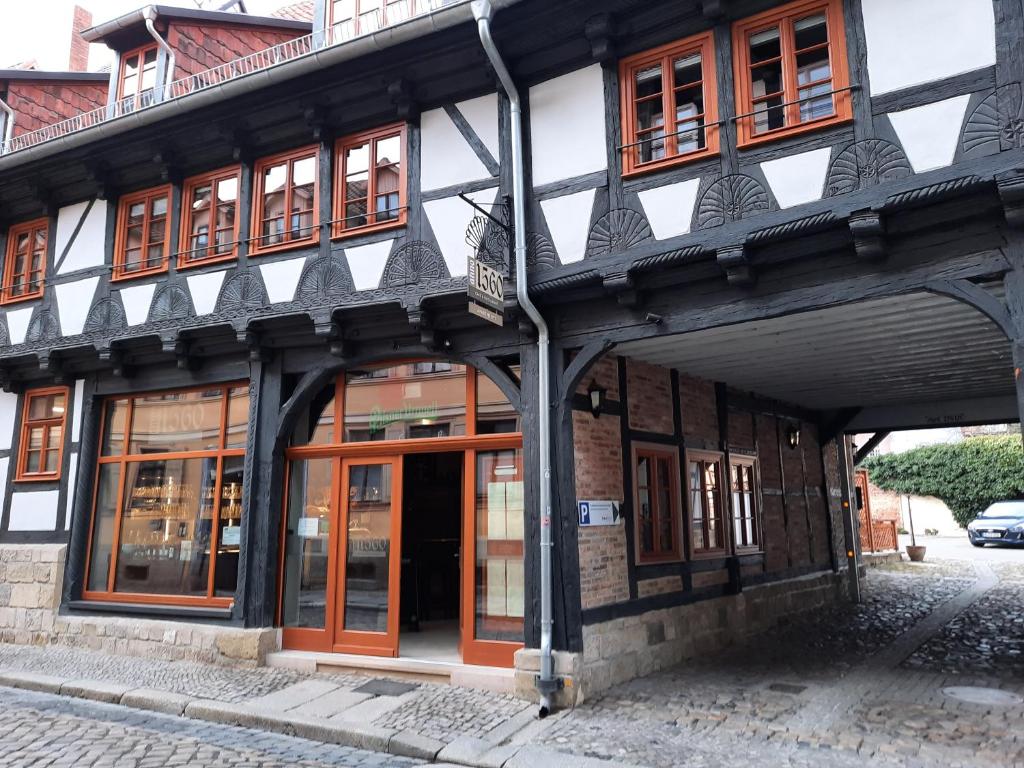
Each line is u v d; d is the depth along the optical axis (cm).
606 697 619
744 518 937
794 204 544
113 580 877
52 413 966
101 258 916
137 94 950
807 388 969
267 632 757
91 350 894
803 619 988
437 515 946
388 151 755
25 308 971
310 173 796
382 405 774
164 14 908
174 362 875
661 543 772
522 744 518
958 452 2397
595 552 662
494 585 689
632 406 759
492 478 707
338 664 718
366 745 540
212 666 756
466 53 699
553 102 669
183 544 844
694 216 584
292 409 789
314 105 770
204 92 766
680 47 618
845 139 533
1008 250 481
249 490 789
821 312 601
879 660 738
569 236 640
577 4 631
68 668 758
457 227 699
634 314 624
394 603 725
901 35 524
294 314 759
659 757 485
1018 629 876
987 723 533
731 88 585
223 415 846
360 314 740
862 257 520
